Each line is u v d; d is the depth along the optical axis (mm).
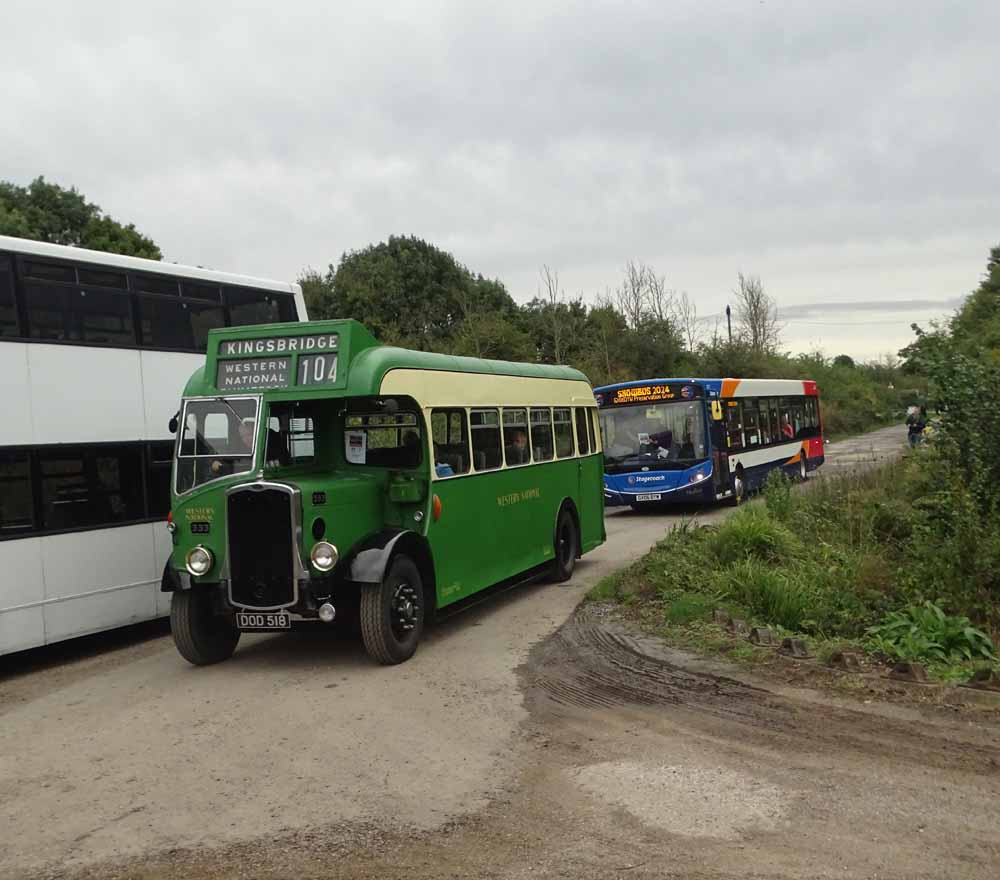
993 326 23406
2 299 9414
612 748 6062
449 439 9719
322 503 8164
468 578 9945
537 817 5047
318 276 44312
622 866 4418
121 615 10398
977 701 6457
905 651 7777
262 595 8102
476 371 10547
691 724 6414
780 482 15852
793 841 4582
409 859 4609
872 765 5500
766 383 24484
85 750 6555
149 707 7566
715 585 9984
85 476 10133
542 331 36062
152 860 4719
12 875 4621
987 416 11367
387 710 7109
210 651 8836
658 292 42875
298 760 6102
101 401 10367
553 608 10820
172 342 11375
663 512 21438
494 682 7773
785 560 11297
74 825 5215
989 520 10523
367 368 8484
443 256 45406
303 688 7852
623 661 8031
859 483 16016
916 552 10688
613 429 20484
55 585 9680
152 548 10805
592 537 13867
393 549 8430
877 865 4297
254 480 8234
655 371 39594
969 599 9547
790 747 5867
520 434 11547
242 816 5227
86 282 10344
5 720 7543
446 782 5613
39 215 32469
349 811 5230
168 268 11422
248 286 12641
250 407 8469
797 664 7512
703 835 4707
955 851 4402
